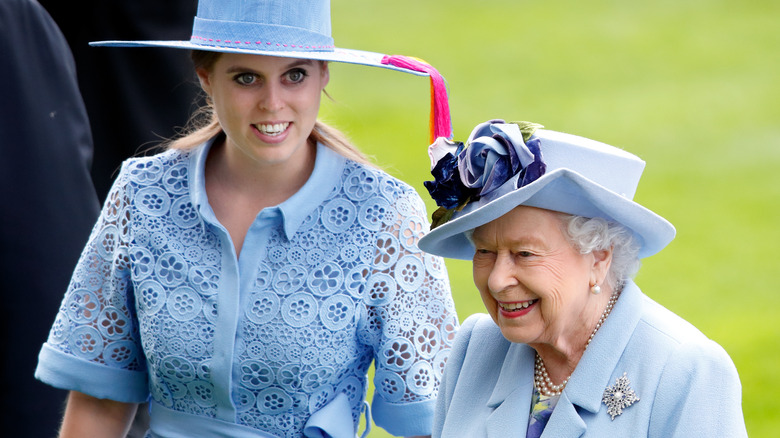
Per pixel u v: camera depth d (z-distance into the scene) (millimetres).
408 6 51312
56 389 9867
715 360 6465
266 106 7523
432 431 7738
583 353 6805
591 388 6641
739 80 40094
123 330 8461
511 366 7227
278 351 7879
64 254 9773
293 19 7645
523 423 6973
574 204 6418
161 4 11844
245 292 7938
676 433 6352
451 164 6660
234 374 7961
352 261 8016
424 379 8164
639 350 6660
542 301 6574
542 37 46281
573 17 49250
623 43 45219
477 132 6680
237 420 8078
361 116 36094
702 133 35031
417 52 44281
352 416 8336
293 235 7992
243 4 7582
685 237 27031
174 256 8062
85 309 8469
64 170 9797
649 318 6789
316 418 8039
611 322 6750
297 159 8109
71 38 11789
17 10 9664
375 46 45062
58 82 9875
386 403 8266
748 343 20719
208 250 8047
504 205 6305
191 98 12086
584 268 6656
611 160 6512
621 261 6805
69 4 11703
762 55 43094
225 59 7578
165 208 8188
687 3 50688
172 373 8070
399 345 8086
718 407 6320
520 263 6574
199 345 7949
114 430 8773
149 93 11945
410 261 8109
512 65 42688
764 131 35031
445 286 8328
